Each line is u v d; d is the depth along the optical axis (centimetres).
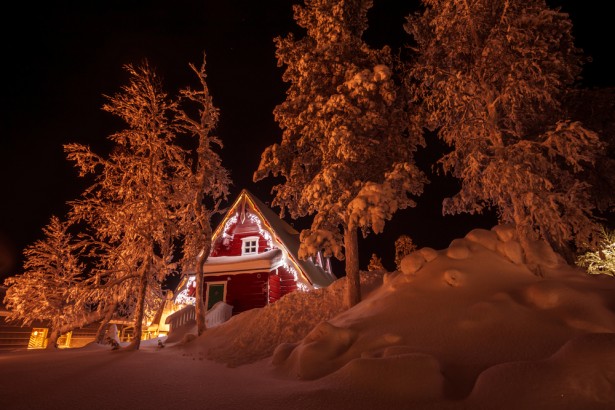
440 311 766
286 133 1507
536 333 641
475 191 1565
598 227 1432
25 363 909
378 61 1488
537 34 1436
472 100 1511
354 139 1297
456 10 1545
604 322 663
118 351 1221
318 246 1293
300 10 1518
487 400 448
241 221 2652
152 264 1603
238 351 1158
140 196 1486
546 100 1456
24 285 1510
